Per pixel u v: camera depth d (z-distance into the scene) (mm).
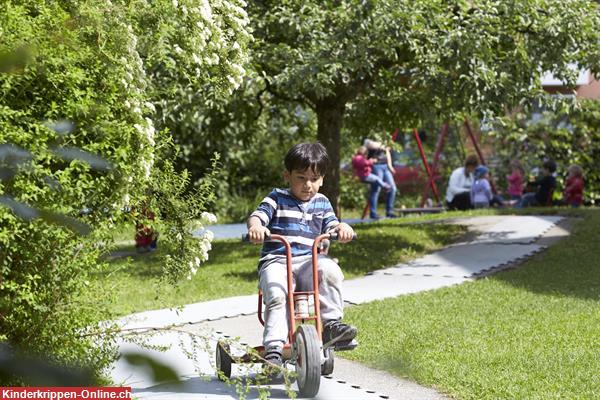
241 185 24516
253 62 11930
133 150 4980
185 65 6551
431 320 8523
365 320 8594
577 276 11289
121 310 9227
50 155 1576
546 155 24375
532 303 9375
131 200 5031
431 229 16219
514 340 7418
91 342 4867
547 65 12680
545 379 6023
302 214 6031
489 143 25594
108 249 4930
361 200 25984
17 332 4328
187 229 5422
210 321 9023
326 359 5957
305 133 16828
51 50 3941
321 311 5867
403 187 26656
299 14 12039
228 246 15688
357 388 5863
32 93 4355
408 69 13414
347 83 13812
